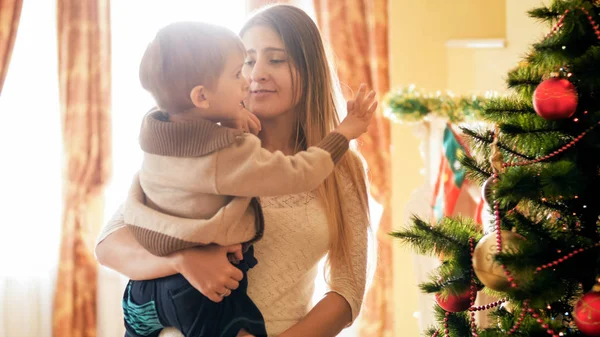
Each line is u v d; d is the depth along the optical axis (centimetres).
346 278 161
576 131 138
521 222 139
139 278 149
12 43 391
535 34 301
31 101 408
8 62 391
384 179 403
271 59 163
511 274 125
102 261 158
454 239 147
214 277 139
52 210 413
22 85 407
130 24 411
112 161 410
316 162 141
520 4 320
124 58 412
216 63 138
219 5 412
